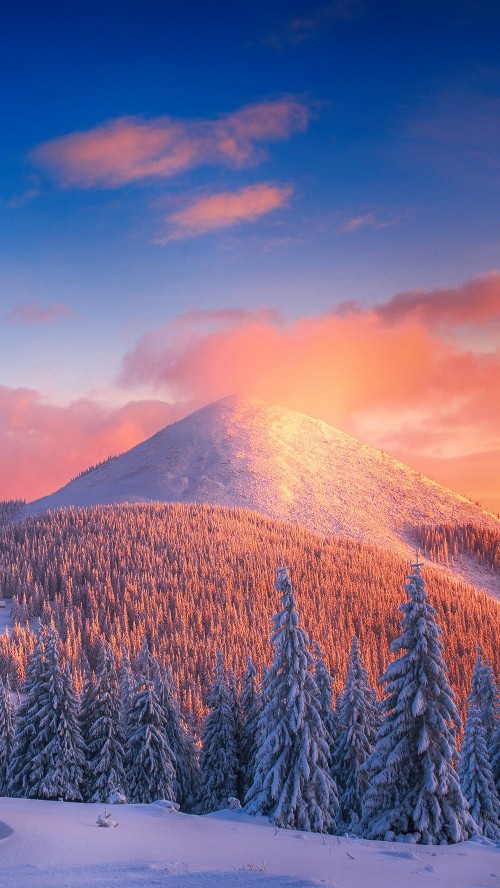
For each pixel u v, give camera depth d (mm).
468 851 27469
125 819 25953
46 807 27906
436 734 32188
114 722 56625
